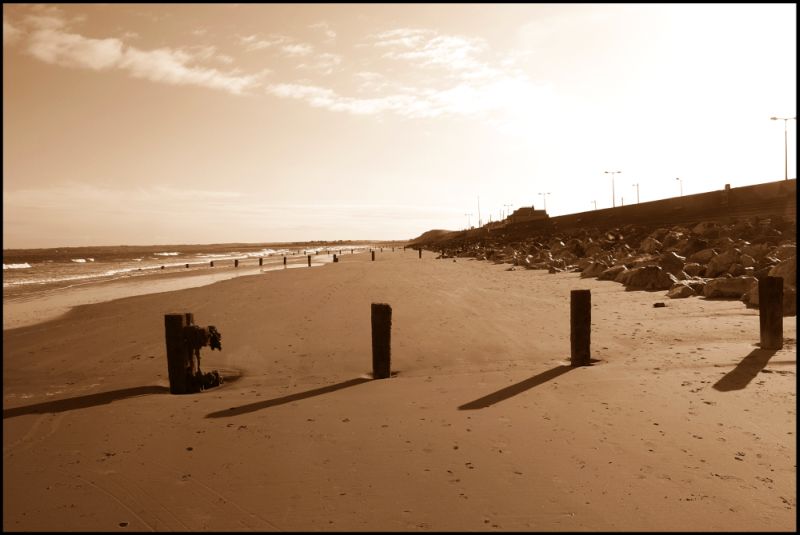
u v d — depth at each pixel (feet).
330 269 134.82
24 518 14.42
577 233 179.83
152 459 18.21
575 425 20.21
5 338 43.91
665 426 19.69
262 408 23.66
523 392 24.70
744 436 18.43
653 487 15.21
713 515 13.73
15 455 18.80
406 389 26.05
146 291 89.15
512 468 16.71
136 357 35.17
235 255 367.66
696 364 27.71
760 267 58.13
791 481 15.26
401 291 71.15
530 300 57.00
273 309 55.52
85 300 75.10
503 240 267.18
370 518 14.03
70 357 35.58
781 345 29.81
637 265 74.49
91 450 19.16
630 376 26.35
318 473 16.79
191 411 23.48
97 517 14.44
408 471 16.75
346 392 25.93
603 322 41.57
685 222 154.30
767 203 144.97
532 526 13.46
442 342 36.78
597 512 14.02
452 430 20.17
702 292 52.24
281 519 14.12
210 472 17.07
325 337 39.68
